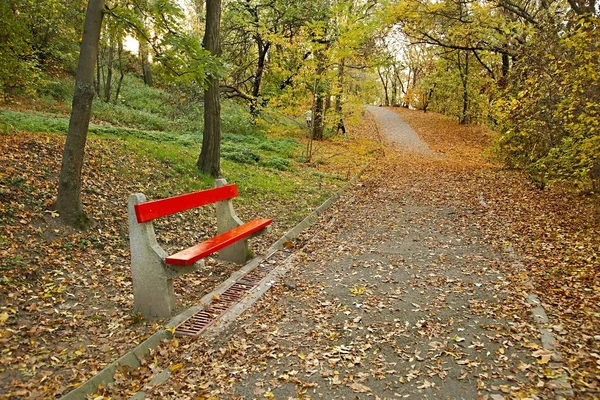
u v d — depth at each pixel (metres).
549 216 8.54
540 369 3.43
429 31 17.89
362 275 5.81
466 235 7.61
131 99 23.39
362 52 18.70
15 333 3.89
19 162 7.27
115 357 3.74
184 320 4.44
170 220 7.51
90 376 3.43
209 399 3.22
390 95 69.38
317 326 4.38
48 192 6.61
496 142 13.06
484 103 14.49
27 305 4.39
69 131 6.20
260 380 3.49
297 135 21.98
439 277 5.63
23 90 14.97
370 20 15.94
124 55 29.42
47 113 14.33
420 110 47.75
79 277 5.16
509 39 13.98
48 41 19.38
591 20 6.75
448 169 16.38
